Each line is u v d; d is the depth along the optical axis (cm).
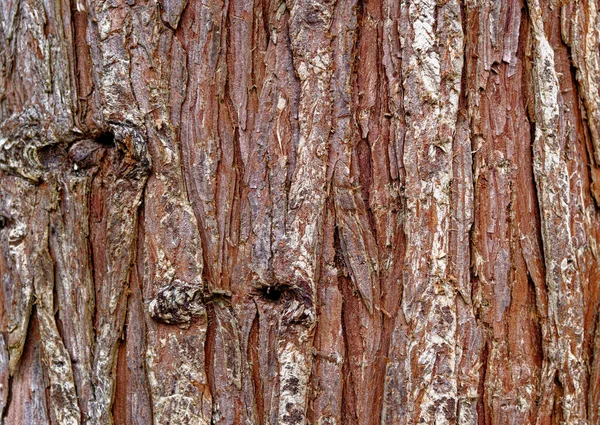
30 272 98
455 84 96
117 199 96
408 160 96
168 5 97
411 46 96
